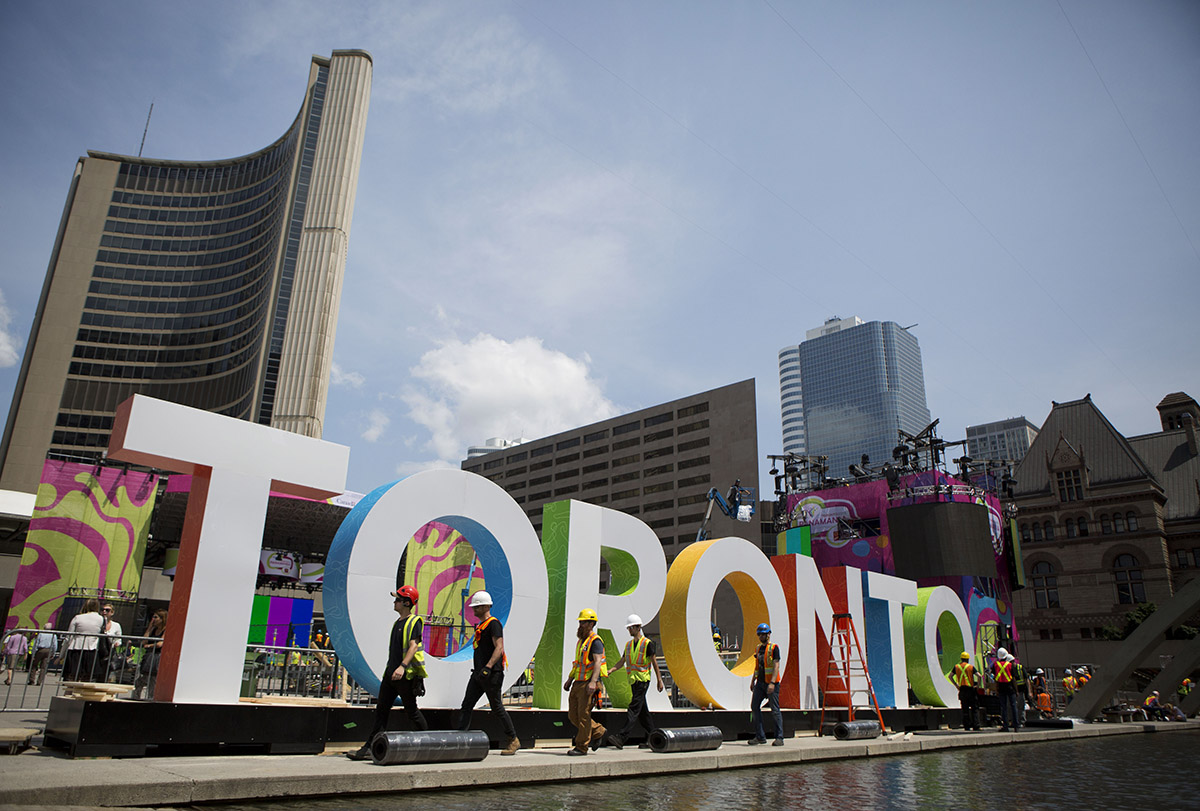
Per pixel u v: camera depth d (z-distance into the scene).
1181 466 68.88
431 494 10.40
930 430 45.50
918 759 12.76
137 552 32.16
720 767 10.22
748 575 15.30
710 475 94.94
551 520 12.88
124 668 11.60
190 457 8.84
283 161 103.44
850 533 47.19
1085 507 64.06
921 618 20.48
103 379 103.75
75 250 109.81
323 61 100.81
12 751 7.52
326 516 41.91
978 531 42.34
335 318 75.06
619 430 107.88
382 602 9.59
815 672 16.20
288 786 6.43
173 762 7.06
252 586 8.99
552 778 8.34
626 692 12.52
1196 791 9.21
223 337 103.44
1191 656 30.64
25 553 30.14
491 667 9.05
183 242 112.88
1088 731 19.66
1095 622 61.00
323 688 13.59
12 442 98.88
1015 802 8.07
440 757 8.03
